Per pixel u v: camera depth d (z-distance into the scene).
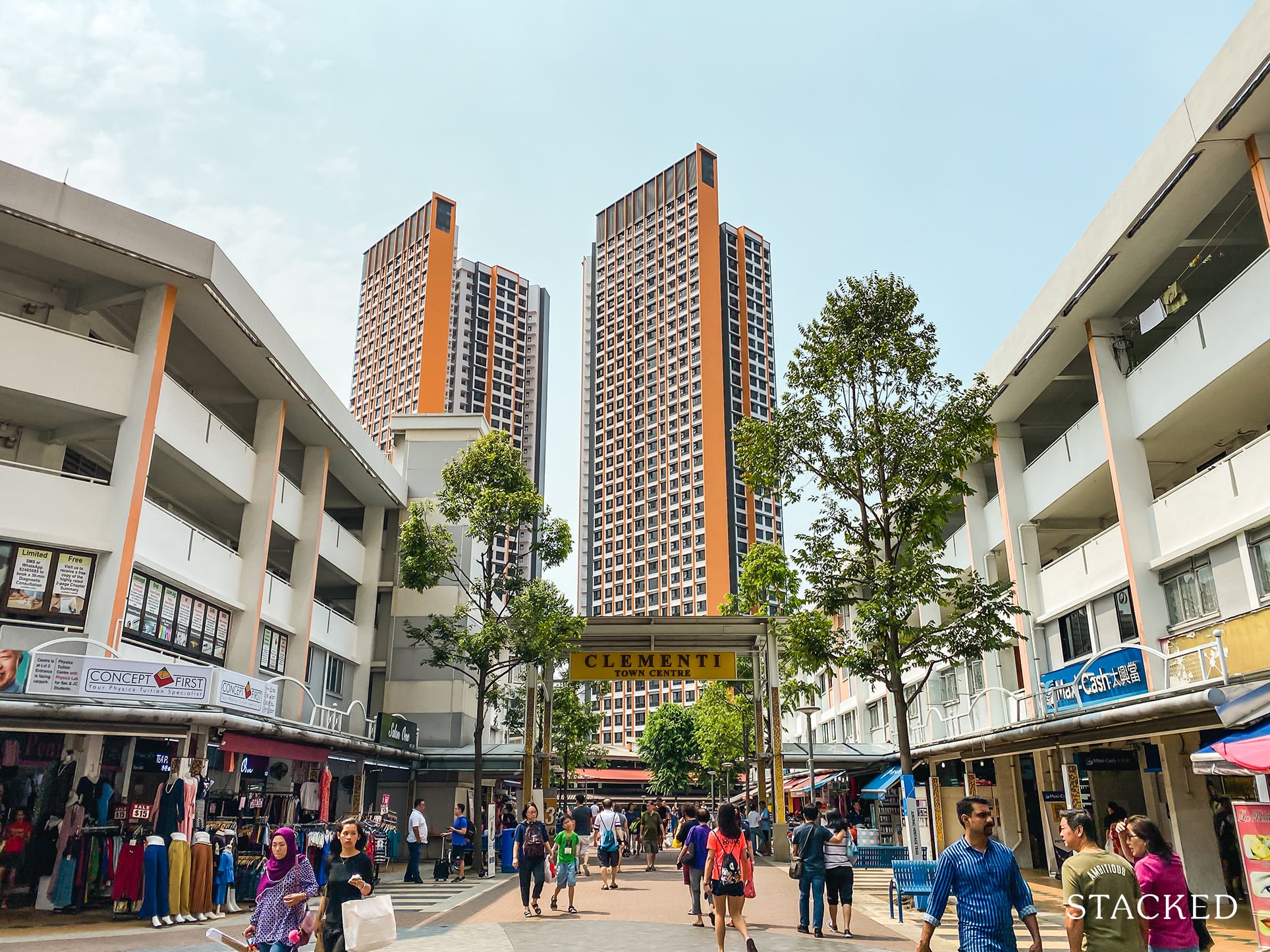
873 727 41.72
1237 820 9.30
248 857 15.93
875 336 17.45
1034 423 27.20
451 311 146.75
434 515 37.91
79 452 21.98
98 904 15.34
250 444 29.34
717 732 47.75
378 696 35.66
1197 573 18.16
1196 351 17.84
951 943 11.96
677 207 153.25
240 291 22.42
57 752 17.19
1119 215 18.55
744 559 32.31
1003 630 16.56
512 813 27.19
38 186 18.73
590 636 30.36
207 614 23.50
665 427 144.50
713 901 10.65
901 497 17.22
